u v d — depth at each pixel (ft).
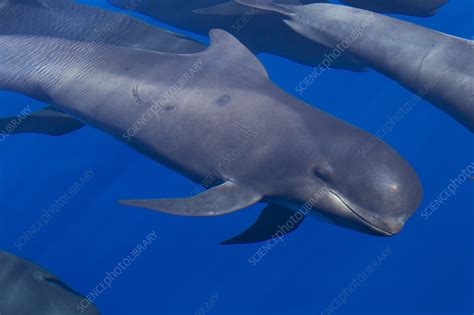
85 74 22.29
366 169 19.56
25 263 21.70
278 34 24.75
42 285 21.22
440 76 22.44
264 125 20.54
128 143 21.91
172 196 24.09
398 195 19.35
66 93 22.40
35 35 23.45
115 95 21.81
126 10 26.81
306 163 20.06
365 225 19.54
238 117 20.75
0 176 24.67
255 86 21.22
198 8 25.75
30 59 22.91
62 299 21.07
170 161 21.30
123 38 24.14
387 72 23.18
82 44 22.86
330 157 19.88
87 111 22.17
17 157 24.93
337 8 23.86
